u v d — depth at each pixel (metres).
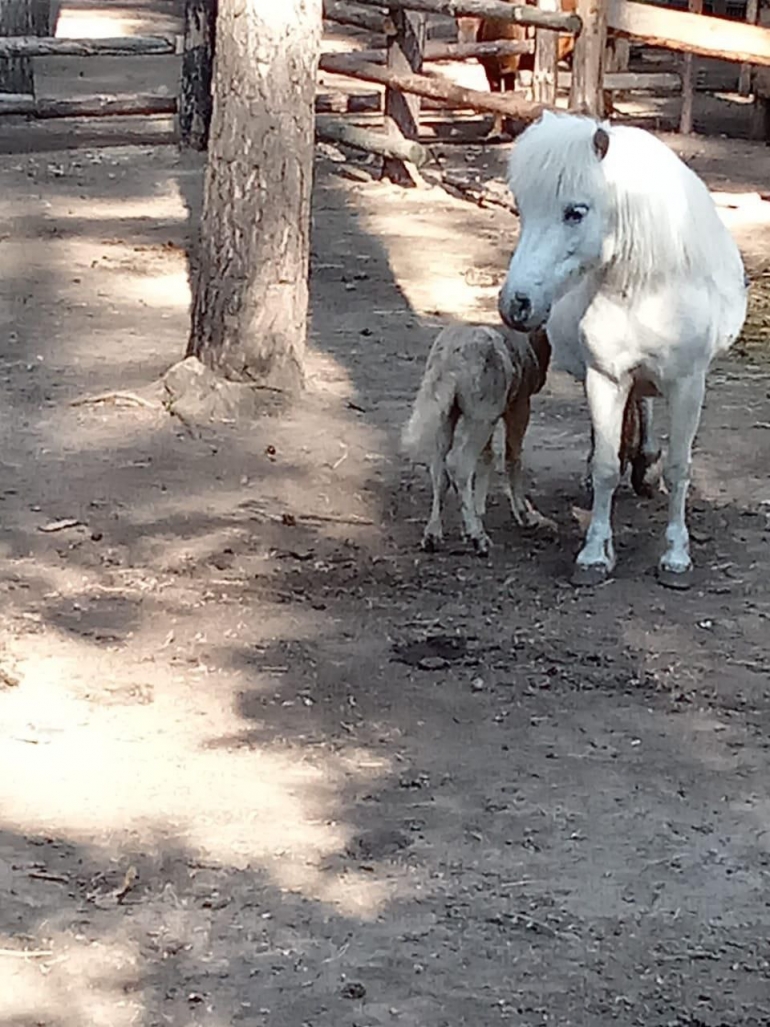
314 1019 5.62
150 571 7.33
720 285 7.16
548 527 7.64
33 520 7.64
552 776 6.38
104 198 11.70
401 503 7.84
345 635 7.00
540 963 5.78
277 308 8.52
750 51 10.87
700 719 6.63
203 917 5.89
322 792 6.30
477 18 11.76
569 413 8.66
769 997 5.71
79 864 6.03
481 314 9.79
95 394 8.66
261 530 7.61
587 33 10.87
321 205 11.61
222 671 6.80
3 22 13.50
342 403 8.66
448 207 11.66
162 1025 5.61
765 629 7.07
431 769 6.39
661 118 14.45
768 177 12.41
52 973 5.73
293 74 8.37
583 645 6.96
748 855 6.12
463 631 7.02
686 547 7.35
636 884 6.02
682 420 7.17
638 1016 5.65
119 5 20.05
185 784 6.31
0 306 9.74
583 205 6.75
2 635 6.94
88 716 6.58
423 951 5.80
